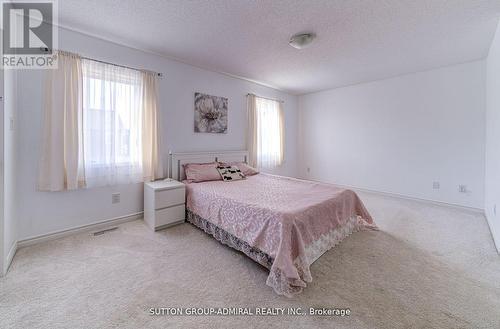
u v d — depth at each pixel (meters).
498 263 1.89
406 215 3.14
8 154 1.82
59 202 2.34
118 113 2.65
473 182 3.31
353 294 1.53
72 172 2.31
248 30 2.38
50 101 2.21
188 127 3.40
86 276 1.71
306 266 1.62
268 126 4.69
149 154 2.91
